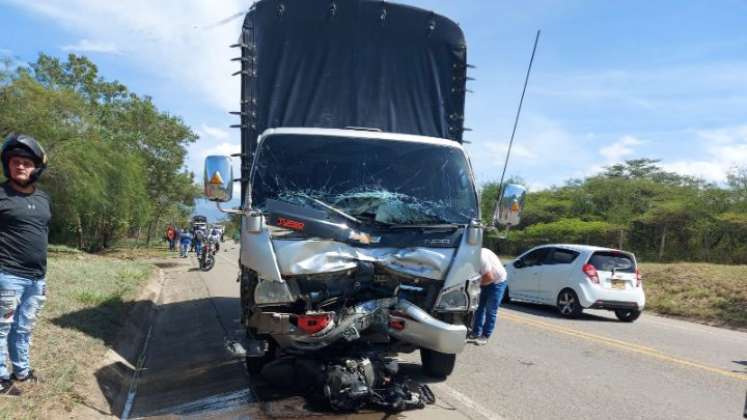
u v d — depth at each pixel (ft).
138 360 26.53
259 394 19.85
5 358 17.03
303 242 17.12
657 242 93.25
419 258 17.76
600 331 35.86
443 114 23.62
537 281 45.65
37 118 63.67
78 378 19.47
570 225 103.86
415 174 19.70
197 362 25.41
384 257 17.57
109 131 95.81
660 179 150.10
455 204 19.62
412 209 18.99
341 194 18.85
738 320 44.32
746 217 80.53
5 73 62.49
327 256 17.22
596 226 99.19
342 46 22.72
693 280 56.90
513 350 28.66
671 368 25.93
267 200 18.13
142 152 119.03
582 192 120.98
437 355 22.17
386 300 17.61
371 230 18.11
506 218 20.04
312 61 22.45
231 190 17.89
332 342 17.31
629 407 19.84
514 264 48.62
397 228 18.34
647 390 22.15
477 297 18.88
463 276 18.26
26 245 17.03
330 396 17.39
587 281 41.60
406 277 17.79
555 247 45.62
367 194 18.98
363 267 17.38
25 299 17.46
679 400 20.95
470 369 24.49
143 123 120.57
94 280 43.21
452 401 19.76
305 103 22.21
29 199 17.22
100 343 24.98
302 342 17.22
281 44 22.22
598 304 41.24
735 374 25.11
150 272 62.34
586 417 18.61
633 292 41.93
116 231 113.39
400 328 17.40
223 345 28.22
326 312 17.07
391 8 22.99
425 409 18.69
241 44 21.29
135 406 19.76
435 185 19.71
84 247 105.60
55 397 17.10
